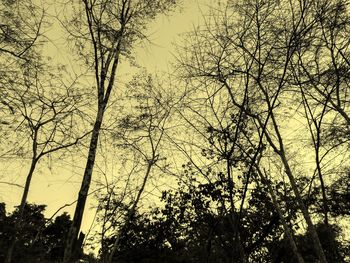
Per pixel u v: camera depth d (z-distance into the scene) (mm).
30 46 13211
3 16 12945
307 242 20359
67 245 10586
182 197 20531
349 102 13508
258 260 20672
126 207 18875
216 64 13305
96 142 12133
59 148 15781
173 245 23734
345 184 16438
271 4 12211
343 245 19484
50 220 17203
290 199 17234
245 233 18734
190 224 20875
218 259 19469
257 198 17703
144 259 23156
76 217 10930
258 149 11711
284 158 12523
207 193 17047
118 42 14180
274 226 18531
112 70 13555
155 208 22016
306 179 16891
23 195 16047
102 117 12672
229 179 12742
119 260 23922
